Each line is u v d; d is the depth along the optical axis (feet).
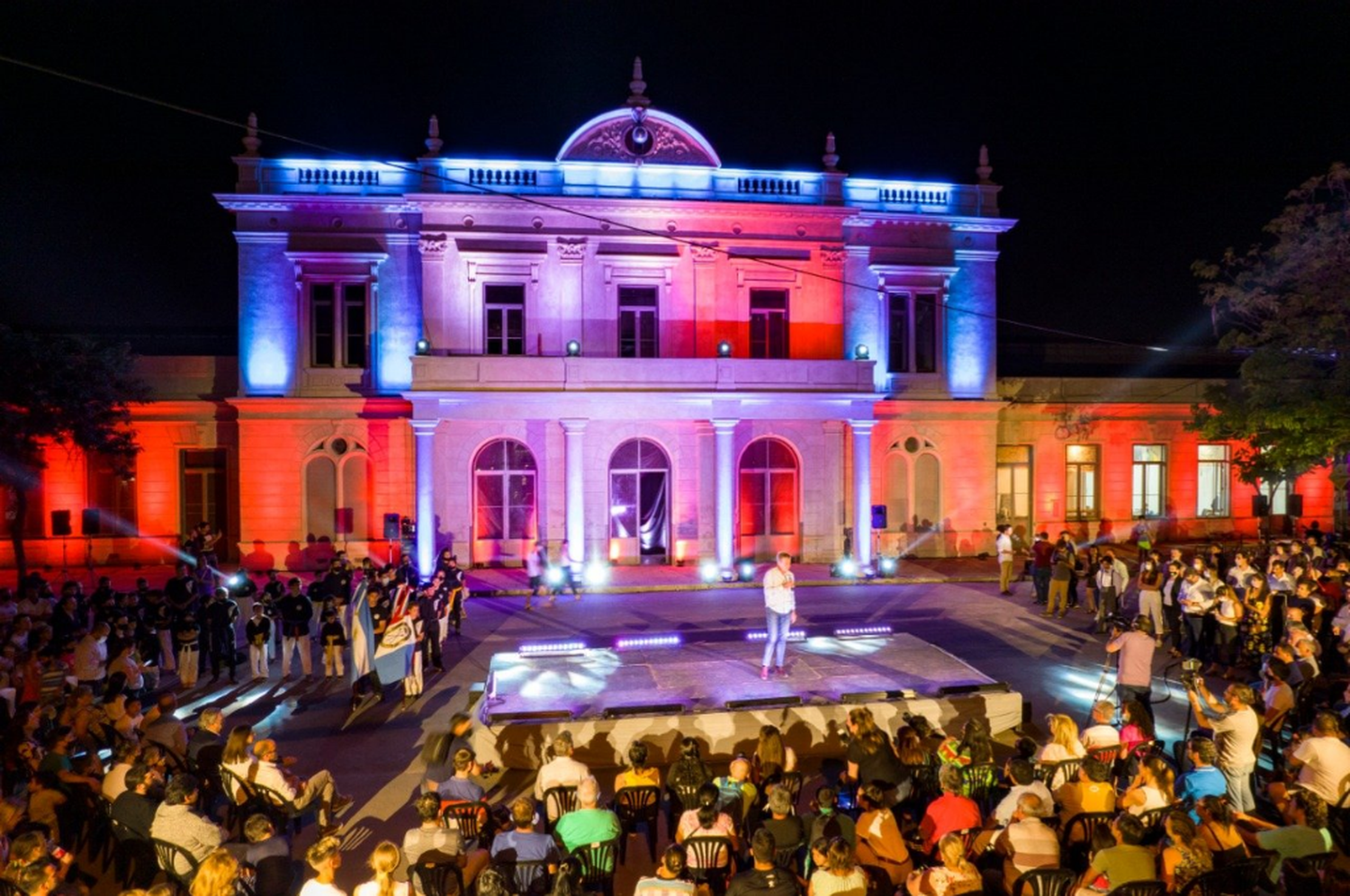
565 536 95.09
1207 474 115.85
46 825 29.40
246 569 95.14
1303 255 74.33
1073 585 78.54
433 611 59.77
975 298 106.63
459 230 95.04
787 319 101.09
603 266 97.30
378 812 38.22
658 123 98.48
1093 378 112.06
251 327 95.91
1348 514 113.50
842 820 28.91
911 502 105.19
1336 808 30.45
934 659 55.83
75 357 81.41
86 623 60.13
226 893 21.40
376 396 96.78
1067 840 29.22
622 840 33.22
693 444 97.09
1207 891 23.82
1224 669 55.72
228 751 33.06
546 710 45.57
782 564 52.42
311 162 96.02
